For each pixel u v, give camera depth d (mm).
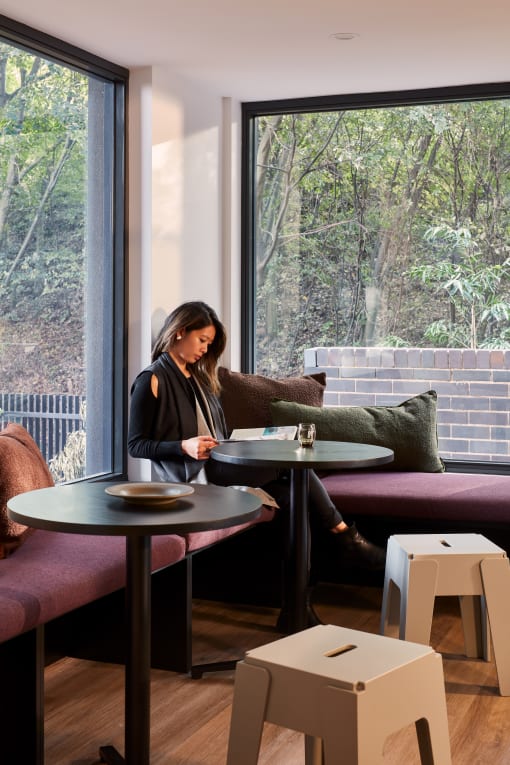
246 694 2158
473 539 3477
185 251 5090
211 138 5309
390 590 3541
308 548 3574
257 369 5648
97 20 4043
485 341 5164
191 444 3570
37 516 2334
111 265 4840
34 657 2535
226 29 4168
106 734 2867
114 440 4891
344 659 2137
